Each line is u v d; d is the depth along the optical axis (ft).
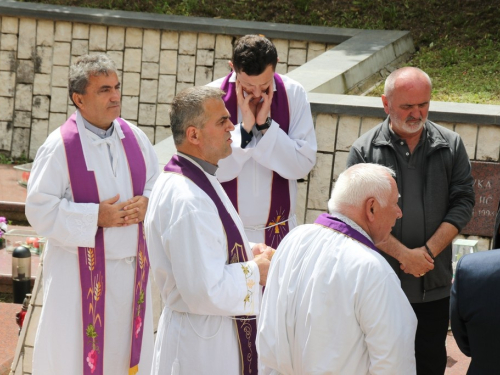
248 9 44.14
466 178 17.83
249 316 15.31
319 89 28.17
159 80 42.27
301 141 19.44
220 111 14.75
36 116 44.21
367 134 18.29
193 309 14.26
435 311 17.94
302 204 25.57
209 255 14.17
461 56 36.81
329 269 12.69
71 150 18.30
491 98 30.53
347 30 40.09
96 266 18.47
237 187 19.53
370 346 12.46
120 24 41.96
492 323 11.97
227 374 15.02
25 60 43.83
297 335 12.90
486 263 12.26
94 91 18.12
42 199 18.08
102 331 18.67
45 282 18.85
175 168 14.90
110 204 18.34
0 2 44.34
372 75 33.81
